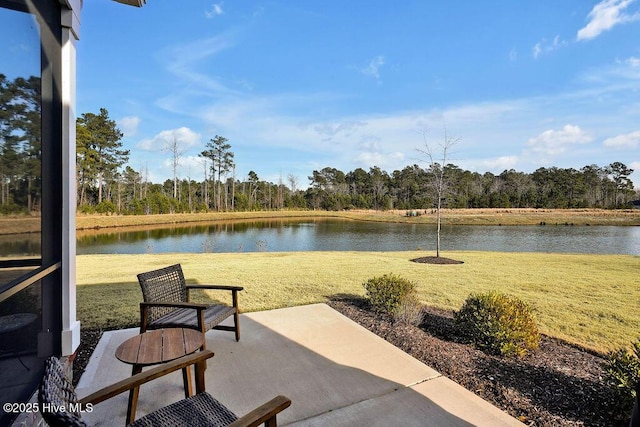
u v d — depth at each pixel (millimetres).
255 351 2967
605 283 6254
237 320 3207
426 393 2320
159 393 2271
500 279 6562
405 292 4027
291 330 3488
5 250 1810
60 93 2250
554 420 2049
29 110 2012
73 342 2289
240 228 28109
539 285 6055
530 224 32688
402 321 3787
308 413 2084
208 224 31312
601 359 2996
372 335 3371
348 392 2328
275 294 5117
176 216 32438
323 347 3066
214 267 7781
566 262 9008
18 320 1851
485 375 2619
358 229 27719
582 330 3779
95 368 2617
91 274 6793
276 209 49250
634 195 47969
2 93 1760
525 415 2104
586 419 2064
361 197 52188
